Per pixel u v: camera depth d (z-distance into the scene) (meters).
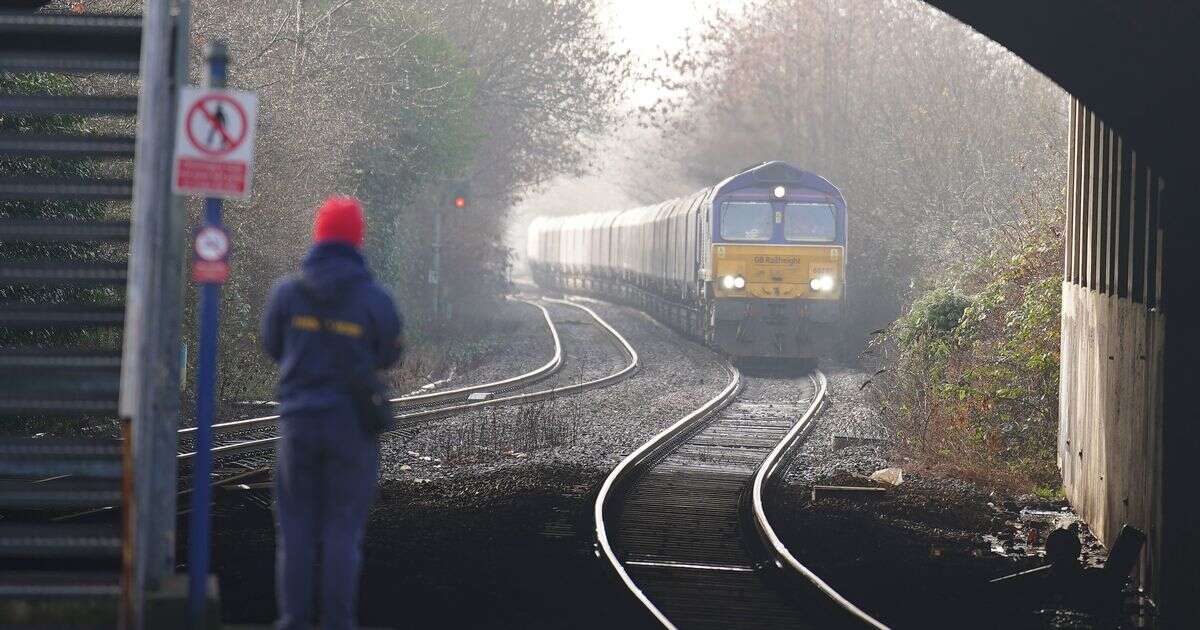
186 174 20.44
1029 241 76.19
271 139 79.81
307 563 19.83
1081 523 49.94
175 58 22.05
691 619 33.03
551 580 36.53
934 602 36.19
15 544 21.56
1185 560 34.06
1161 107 36.00
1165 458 34.84
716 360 112.56
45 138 24.19
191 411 67.06
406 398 78.25
